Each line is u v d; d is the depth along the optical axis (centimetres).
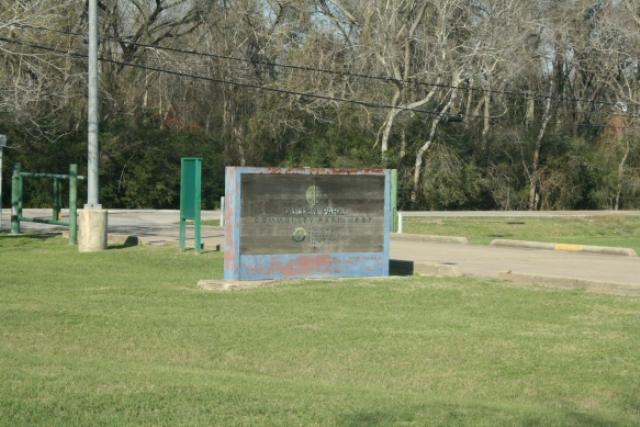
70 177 2492
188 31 5450
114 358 1031
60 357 1014
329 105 5516
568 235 3991
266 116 5541
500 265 2106
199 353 1066
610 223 4506
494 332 1197
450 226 3994
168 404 782
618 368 1009
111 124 5200
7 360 973
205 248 2397
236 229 1659
